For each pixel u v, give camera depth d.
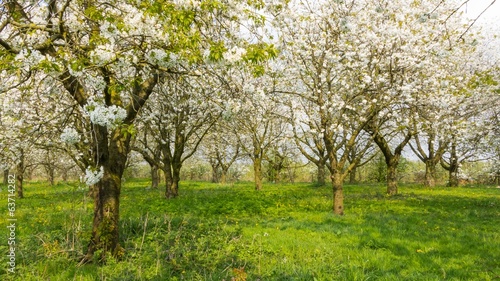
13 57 4.68
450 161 27.31
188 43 5.07
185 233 8.65
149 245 7.51
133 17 5.43
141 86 7.64
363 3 12.72
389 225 10.80
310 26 12.63
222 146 31.30
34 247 7.66
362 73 11.41
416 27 12.52
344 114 12.80
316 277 6.12
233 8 5.91
